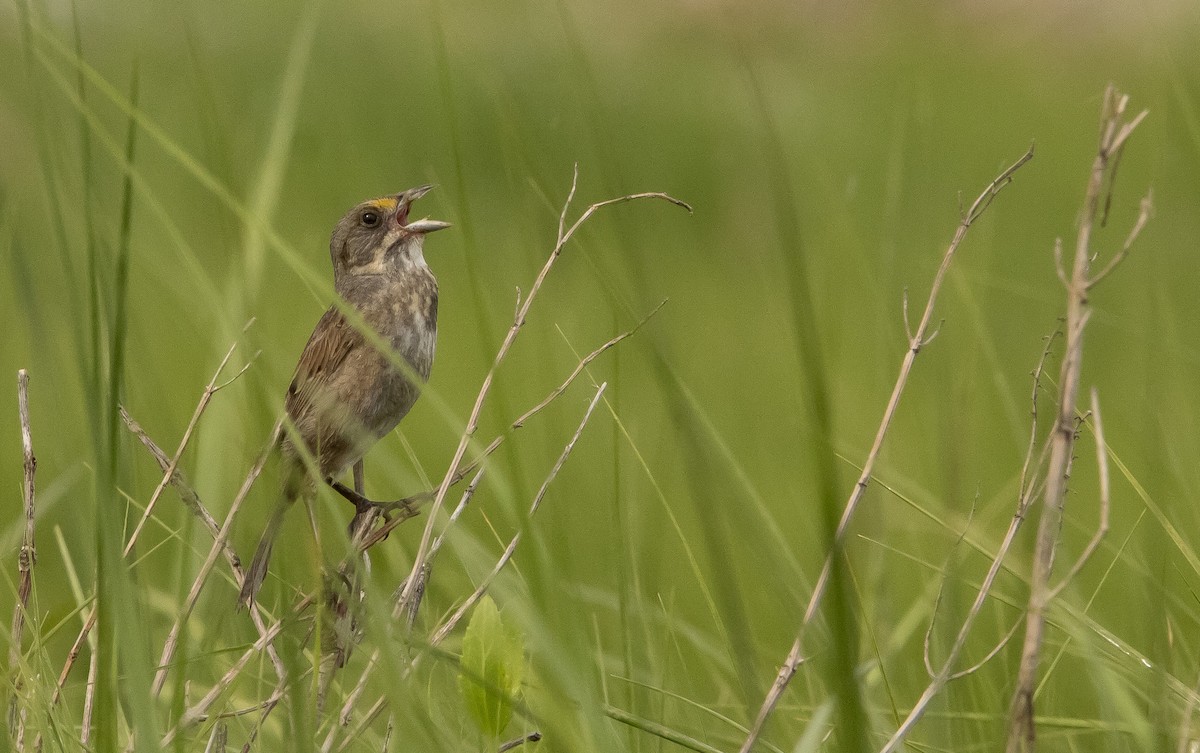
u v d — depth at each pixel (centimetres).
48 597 1085
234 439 905
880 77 2775
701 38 2900
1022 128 2620
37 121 615
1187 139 1318
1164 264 1160
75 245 1066
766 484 1327
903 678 932
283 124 955
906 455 1159
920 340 656
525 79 1794
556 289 1809
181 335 1441
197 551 842
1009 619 914
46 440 1453
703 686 932
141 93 2136
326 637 720
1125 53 2872
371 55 2600
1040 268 2095
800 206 2223
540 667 609
